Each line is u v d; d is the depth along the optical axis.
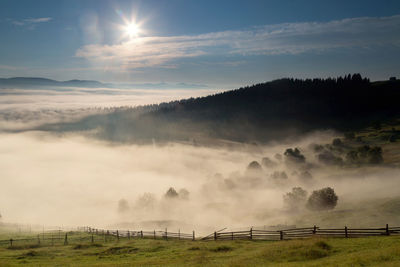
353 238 41.38
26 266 41.88
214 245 48.03
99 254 50.66
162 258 42.38
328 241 39.75
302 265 28.86
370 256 28.84
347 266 26.81
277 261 32.75
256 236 51.75
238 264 32.34
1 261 46.75
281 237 48.31
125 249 52.22
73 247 57.66
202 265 34.28
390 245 33.72
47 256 50.47
